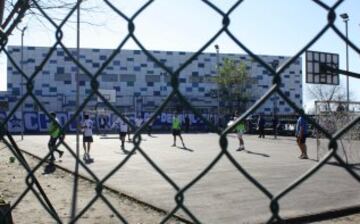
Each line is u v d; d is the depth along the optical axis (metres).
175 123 26.39
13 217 7.93
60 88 62.66
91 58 60.19
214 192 10.15
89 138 19.03
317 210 7.94
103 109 48.41
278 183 11.48
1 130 2.10
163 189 10.66
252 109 1.55
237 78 54.84
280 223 1.54
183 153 21.55
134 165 16.11
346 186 10.71
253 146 26.38
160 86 66.50
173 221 7.71
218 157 1.62
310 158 18.25
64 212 8.34
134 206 8.95
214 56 66.06
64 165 15.37
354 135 16.84
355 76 15.61
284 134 40.41
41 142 32.00
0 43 2.18
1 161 17.31
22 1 2.37
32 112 50.97
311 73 21.61
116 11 1.67
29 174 2.12
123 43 1.69
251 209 8.32
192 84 65.31
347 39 1.41
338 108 16.86
